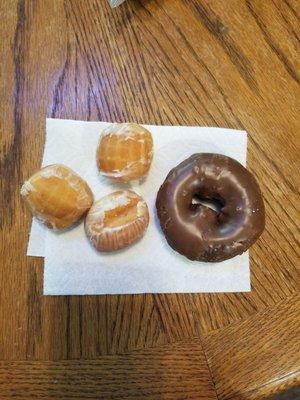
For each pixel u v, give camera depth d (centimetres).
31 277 22
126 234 21
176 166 23
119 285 22
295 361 22
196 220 22
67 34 25
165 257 23
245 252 23
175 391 22
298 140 25
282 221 24
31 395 21
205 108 25
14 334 22
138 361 22
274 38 25
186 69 25
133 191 22
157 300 23
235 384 22
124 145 21
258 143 24
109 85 24
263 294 23
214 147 24
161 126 24
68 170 22
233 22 26
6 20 24
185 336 22
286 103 25
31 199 21
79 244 22
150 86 25
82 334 22
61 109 24
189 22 25
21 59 24
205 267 23
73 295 22
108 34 25
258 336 23
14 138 23
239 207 22
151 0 25
